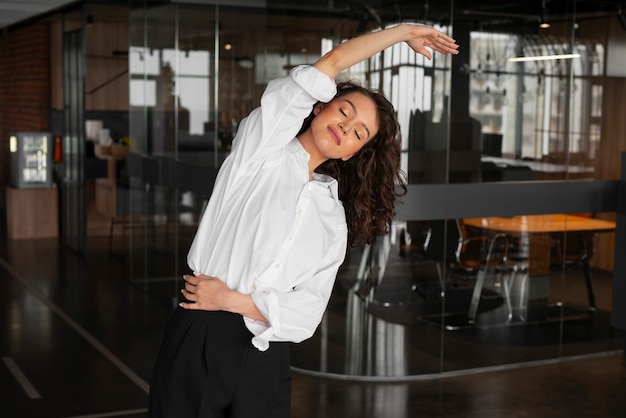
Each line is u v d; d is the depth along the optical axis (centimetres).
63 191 1024
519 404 486
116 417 447
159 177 717
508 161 541
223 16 580
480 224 537
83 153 941
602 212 573
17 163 1038
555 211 559
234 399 217
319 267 217
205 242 218
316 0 508
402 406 477
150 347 587
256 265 207
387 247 520
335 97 216
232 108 575
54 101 1096
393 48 504
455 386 516
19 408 459
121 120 1131
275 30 528
